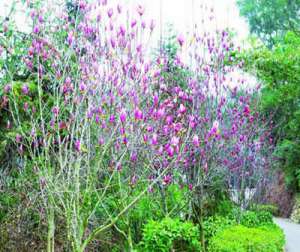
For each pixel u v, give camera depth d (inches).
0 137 250.1
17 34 237.5
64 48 204.7
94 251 239.1
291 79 529.7
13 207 229.8
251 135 369.4
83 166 213.2
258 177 422.3
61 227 226.1
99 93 184.5
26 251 222.2
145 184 257.9
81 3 193.0
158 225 256.1
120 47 182.7
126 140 175.9
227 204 389.4
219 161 307.6
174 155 206.4
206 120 272.2
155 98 196.4
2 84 226.4
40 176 183.9
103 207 228.4
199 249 263.9
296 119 592.7
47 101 218.7
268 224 411.8
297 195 682.2
